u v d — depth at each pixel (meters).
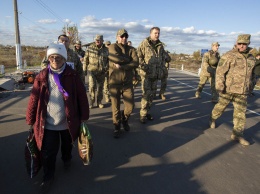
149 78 5.31
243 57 4.53
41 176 3.25
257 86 14.62
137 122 5.72
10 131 4.84
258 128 5.79
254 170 3.70
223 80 4.79
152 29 5.19
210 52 8.52
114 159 3.82
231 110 7.39
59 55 2.71
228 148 4.47
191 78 18.02
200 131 5.32
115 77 4.43
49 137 2.91
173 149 4.30
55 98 2.82
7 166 3.47
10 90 9.20
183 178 3.36
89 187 3.05
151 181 3.24
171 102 8.21
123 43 4.46
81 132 3.05
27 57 33.91
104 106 7.09
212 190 3.11
